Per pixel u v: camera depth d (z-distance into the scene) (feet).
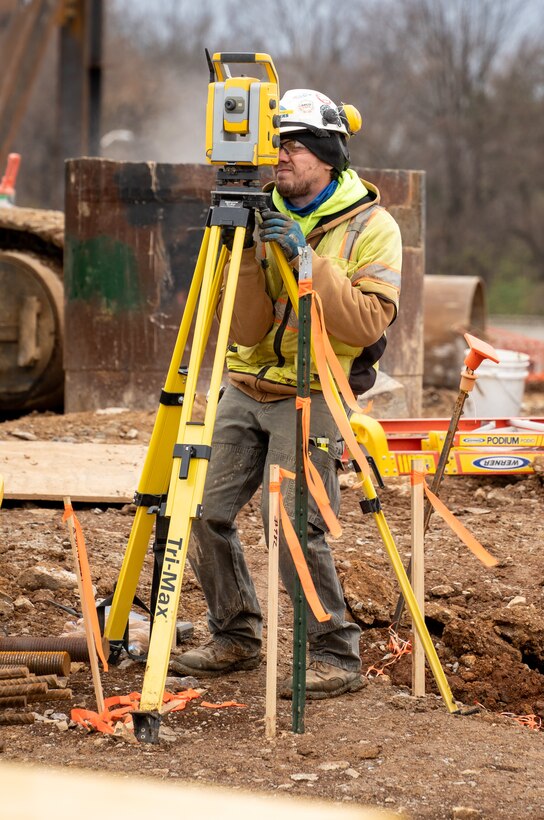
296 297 25.58
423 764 24.09
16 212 70.33
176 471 24.85
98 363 59.52
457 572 36.78
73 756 23.98
